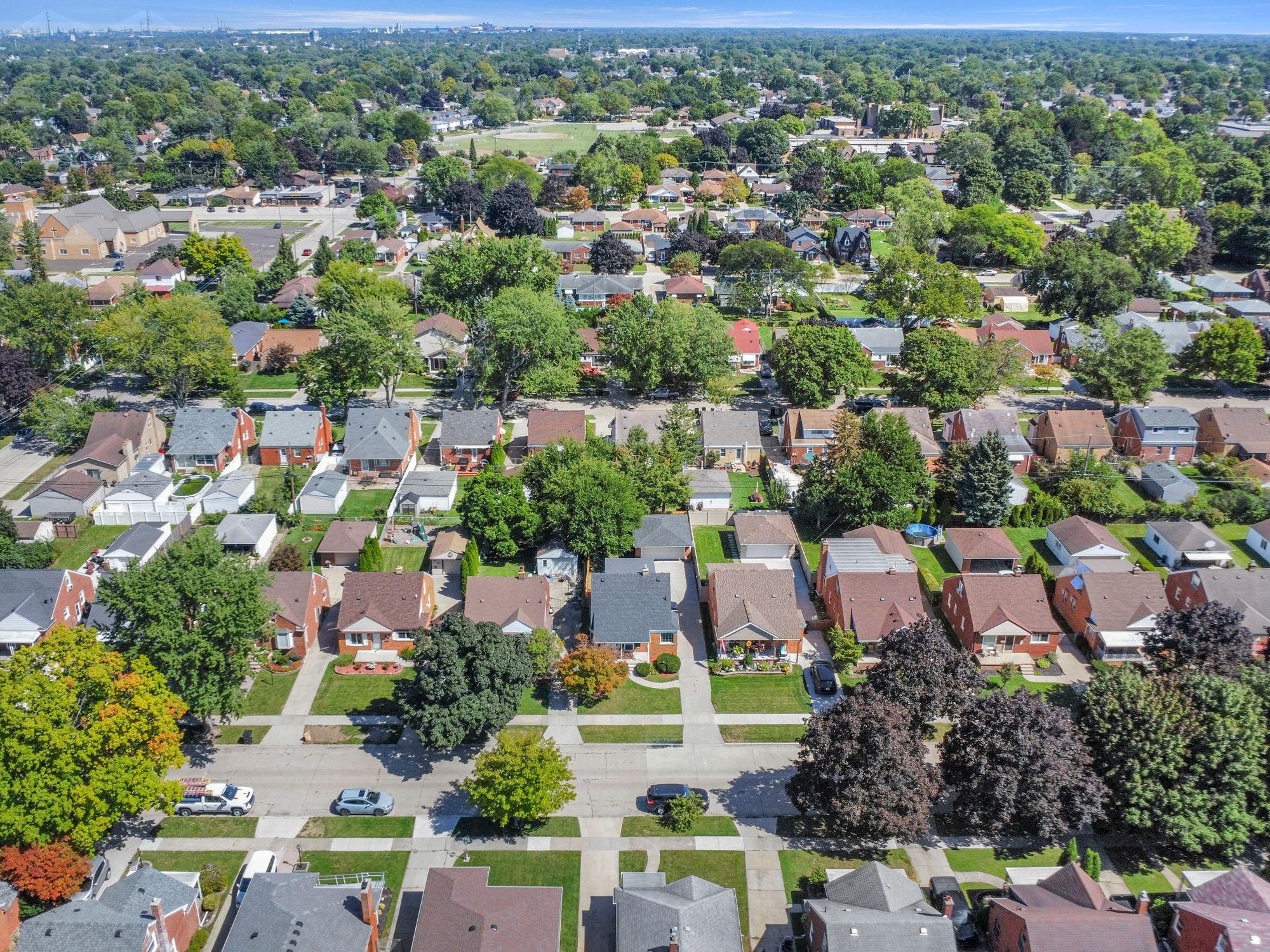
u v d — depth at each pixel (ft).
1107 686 192.65
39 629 235.20
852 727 178.09
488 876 171.63
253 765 205.87
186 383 383.65
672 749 212.64
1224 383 426.92
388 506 315.78
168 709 181.88
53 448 357.41
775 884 177.68
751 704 227.40
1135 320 465.06
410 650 241.14
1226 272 617.21
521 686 206.08
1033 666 240.94
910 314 478.18
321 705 225.56
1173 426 348.79
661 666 237.04
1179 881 178.81
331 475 325.01
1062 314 506.48
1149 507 313.73
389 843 186.09
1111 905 162.40
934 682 197.06
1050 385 430.61
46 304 385.50
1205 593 247.70
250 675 234.17
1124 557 280.72
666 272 597.11
